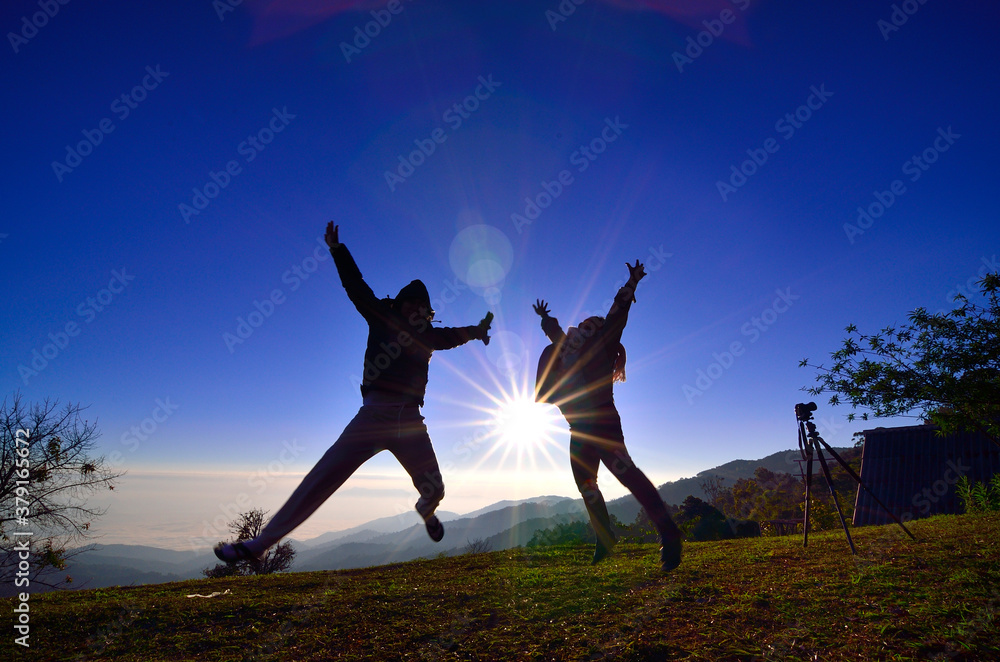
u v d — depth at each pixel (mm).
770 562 5945
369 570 8227
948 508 17891
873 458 21203
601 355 4625
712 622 3809
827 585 4520
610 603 4574
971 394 9047
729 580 5059
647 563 6574
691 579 5246
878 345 9852
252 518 12938
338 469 3182
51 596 7055
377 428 3273
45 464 17984
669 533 4430
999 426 9688
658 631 3719
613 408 4602
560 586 5441
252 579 7852
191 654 4250
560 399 4719
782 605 4066
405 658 3680
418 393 3400
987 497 12969
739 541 9664
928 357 9391
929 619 3426
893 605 3805
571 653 3488
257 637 4562
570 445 4805
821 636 3359
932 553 5332
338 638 4289
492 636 3977
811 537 8484
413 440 3307
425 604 5180
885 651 3035
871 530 8477
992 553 5051
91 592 7422
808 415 6734
